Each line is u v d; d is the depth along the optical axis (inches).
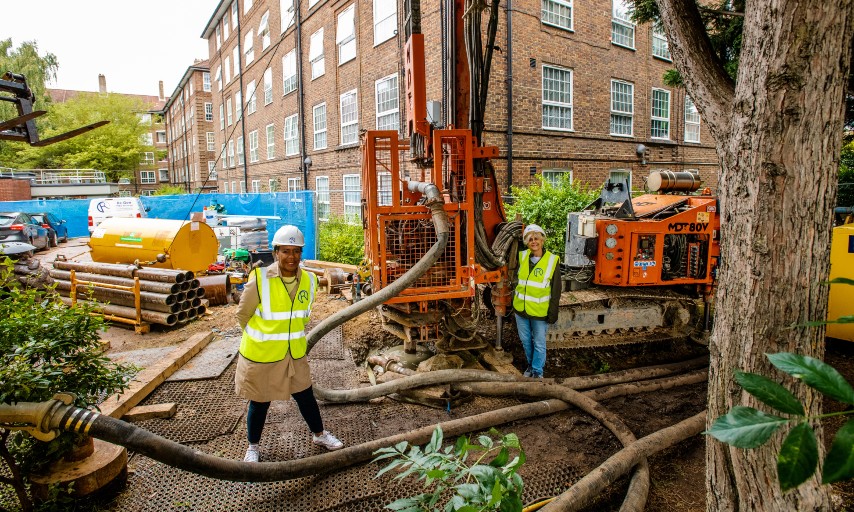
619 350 249.8
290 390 139.3
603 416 168.2
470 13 200.8
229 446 154.6
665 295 242.2
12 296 138.8
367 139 197.8
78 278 307.1
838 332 229.9
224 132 1203.9
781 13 76.9
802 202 79.7
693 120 674.8
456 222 204.5
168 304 273.9
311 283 141.6
